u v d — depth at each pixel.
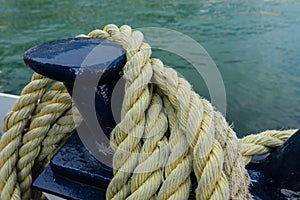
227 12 6.27
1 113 1.22
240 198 0.72
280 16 5.96
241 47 5.09
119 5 6.73
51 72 0.66
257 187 0.80
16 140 0.85
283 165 0.79
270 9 6.25
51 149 0.89
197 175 0.69
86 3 6.84
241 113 3.42
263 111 3.47
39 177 0.79
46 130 0.87
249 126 3.21
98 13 6.42
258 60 4.69
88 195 0.75
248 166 0.86
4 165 0.84
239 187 0.72
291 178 0.77
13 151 0.85
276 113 3.44
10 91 4.04
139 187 0.69
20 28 5.90
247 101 3.67
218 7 6.48
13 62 4.77
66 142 0.82
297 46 5.00
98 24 6.05
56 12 6.46
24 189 0.87
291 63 4.55
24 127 0.87
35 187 0.78
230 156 0.72
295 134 0.80
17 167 0.86
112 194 0.71
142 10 6.52
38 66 0.66
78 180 0.77
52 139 0.88
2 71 4.50
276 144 0.91
